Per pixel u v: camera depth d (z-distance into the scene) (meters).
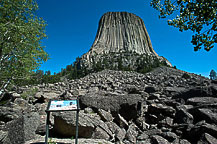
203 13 4.42
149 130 7.48
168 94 13.72
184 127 7.01
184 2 4.79
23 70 12.60
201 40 4.55
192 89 11.93
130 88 16.06
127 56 109.00
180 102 10.76
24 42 12.23
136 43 170.00
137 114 9.42
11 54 12.45
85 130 6.37
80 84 25.66
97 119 7.75
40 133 6.69
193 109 8.36
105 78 30.69
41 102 14.70
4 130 5.18
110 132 7.20
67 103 4.92
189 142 5.96
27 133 5.67
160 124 8.13
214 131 5.82
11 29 11.70
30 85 25.83
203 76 31.98
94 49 148.88
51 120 7.74
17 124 5.39
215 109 7.86
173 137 6.35
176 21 5.59
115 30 185.88
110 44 168.25
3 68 12.14
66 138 6.21
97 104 9.72
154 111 9.63
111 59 100.25
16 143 5.02
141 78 27.61
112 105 9.62
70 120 6.37
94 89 17.53
